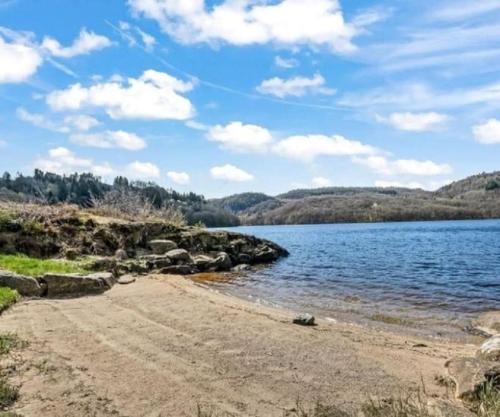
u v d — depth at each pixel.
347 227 132.50
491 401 6.18
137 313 12.33
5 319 11.15
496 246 49.09
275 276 25.73
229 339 9.98
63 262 19.41
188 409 6.30
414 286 22.20
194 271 26.67
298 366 8.34
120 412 6.14
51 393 6.66
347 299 18.42
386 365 8.61
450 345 11.18
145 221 29.86
